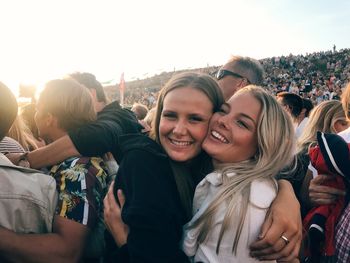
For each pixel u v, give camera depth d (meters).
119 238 0.63
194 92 0.64
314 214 0.70
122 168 0.64
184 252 0.60
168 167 0.64
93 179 0.73
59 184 0.72
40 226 0.66
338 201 0.68
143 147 0.64
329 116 1.09
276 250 0.55
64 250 0.66
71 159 0.77
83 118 0.81
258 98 0.64
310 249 0.70
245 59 1.23
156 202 0.58
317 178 0.70
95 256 0.75
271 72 17.56
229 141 0.63
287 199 0.60
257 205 0.57
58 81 0.81
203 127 0.65
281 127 0.63
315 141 0.95
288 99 2.16
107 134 0.79
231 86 1.21
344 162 0.64
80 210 0.69
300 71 17.05
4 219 0.62
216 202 0.58
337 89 10.96
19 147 0.91
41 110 0.80
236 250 0.56
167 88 0.66
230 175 0.61
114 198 0.66
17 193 0.63
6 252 0.61
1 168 0.63
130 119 0.92
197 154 0.66
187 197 0.65
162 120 0.65
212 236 0.58
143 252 0.56
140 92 16.52
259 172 0.60
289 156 0.64
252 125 0.63
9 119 0.63
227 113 0.65
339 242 0.65
